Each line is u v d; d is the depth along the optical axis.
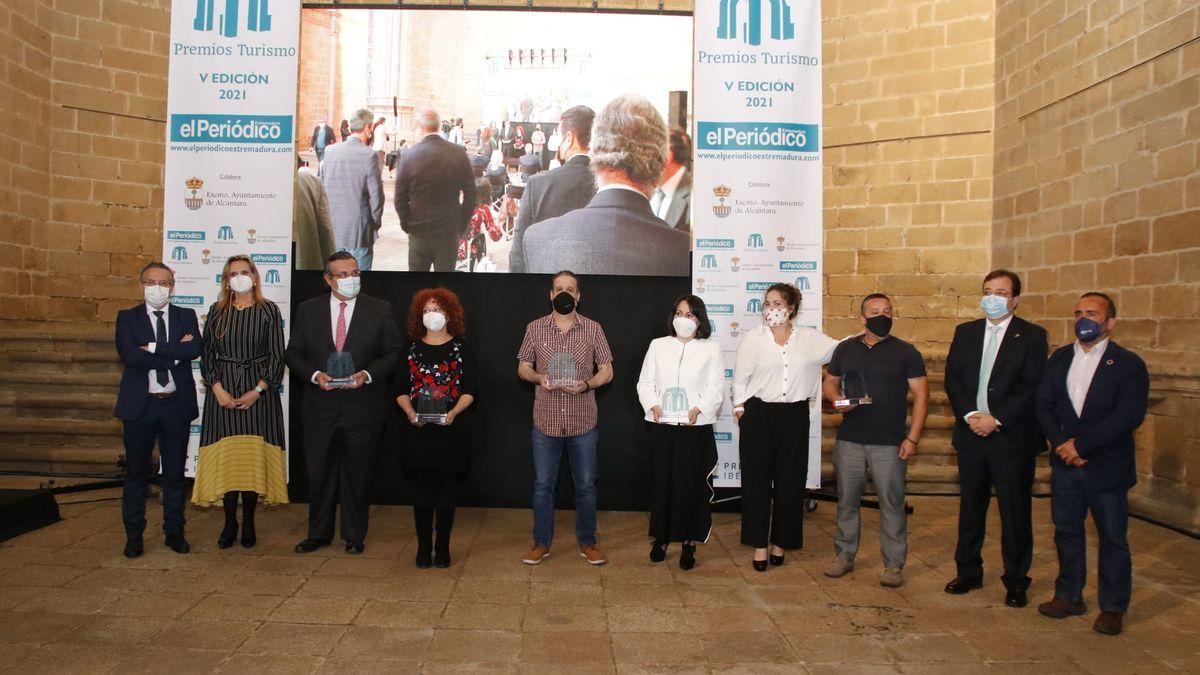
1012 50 7.72
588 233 7.61
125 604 3.75
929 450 6.72
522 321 5.89
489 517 5.65
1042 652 3.38
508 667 3.13
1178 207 5.71
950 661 3.27
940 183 8.31
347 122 7.66
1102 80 6.50
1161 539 5.22
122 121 8.44
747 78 5.77
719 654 3.31
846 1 8.72
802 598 4.04
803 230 5.78
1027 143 7.49
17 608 3.67
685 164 7.60
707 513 4.52
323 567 4.40
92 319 8.32
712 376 4.54
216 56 5.75
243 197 5.74
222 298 4.66
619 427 5.87
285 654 3.21
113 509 5.61
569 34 7.60
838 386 4.53
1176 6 5.74
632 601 3.96
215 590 3.97
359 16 7.60
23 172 7.79
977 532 4.12
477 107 7.67
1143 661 3.30
